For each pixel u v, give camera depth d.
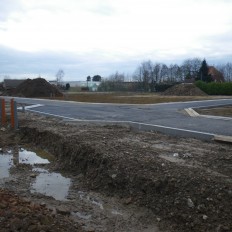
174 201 6.58
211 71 78.31
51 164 10.59
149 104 25.61
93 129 13.42
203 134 11.88
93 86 71.75
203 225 5.91
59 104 27.55
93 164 9.20
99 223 6.46
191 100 30.39
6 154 12.03
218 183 6.67
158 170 7.66
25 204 6.19
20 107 24.84
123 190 7.71
